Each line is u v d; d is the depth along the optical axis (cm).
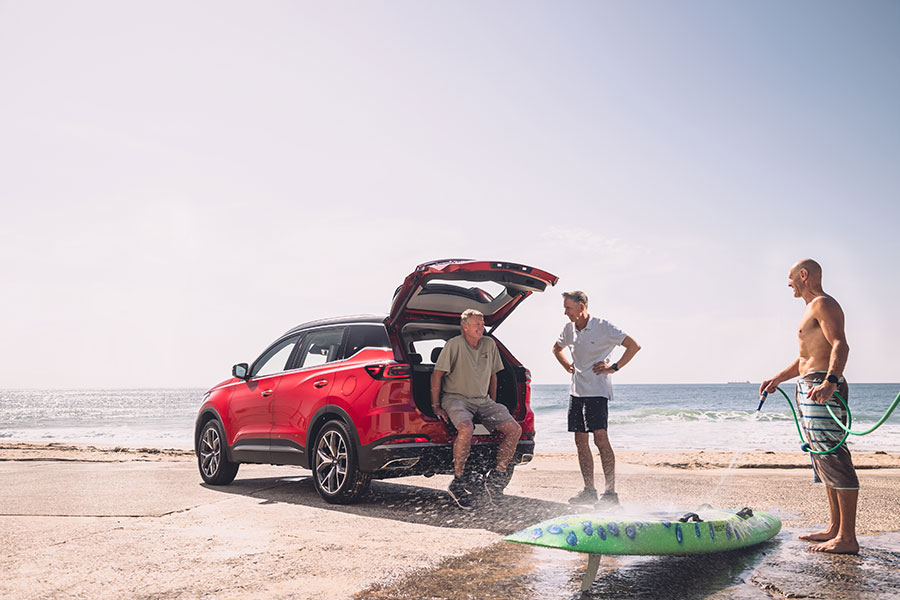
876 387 12225
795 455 1127
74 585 331
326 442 595
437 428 557
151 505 583
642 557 395
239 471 921
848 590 328
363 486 570
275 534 456
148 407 7612
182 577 346
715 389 11094
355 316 633
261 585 332
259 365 718
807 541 442
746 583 341
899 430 2480
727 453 1190
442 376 579
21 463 1023
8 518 516
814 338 422
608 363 603
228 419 720
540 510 563
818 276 430
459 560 386
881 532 473
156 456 1145
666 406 5322
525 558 391
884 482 734
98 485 730
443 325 624
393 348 574
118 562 377
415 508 570
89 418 4694
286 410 643
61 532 460
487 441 580
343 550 409
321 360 638
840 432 411
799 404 434
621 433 2442
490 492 570
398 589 327
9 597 311
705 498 635
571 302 600
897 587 333
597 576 353
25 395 15762
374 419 552
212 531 466
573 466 971
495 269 581
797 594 321
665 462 986
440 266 559
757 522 441
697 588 331
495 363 607
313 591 323
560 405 4538
